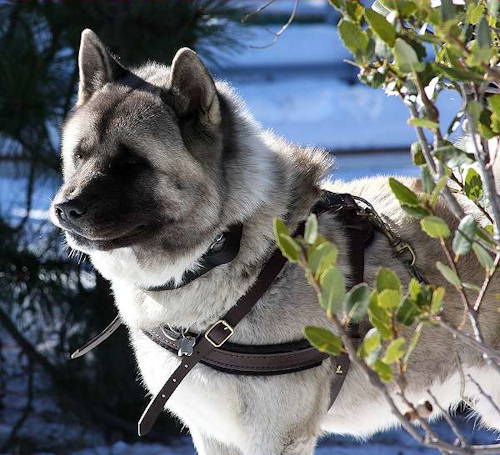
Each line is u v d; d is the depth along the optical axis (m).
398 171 8.99
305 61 12.24
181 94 3.43
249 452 3.56
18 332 5.74
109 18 5.59
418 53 2.37
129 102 3.47
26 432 5.77
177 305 3.46
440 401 4.04
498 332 3.87
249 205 3.42
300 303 3.44
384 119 10.36
